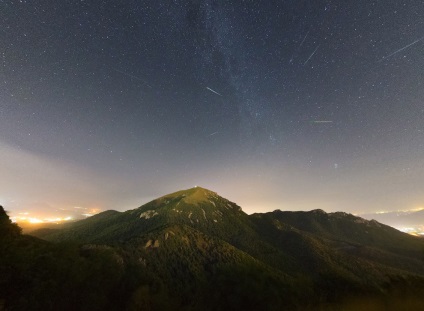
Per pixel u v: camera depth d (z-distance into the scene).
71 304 19.67
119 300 23.41
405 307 19.83
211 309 25.70
